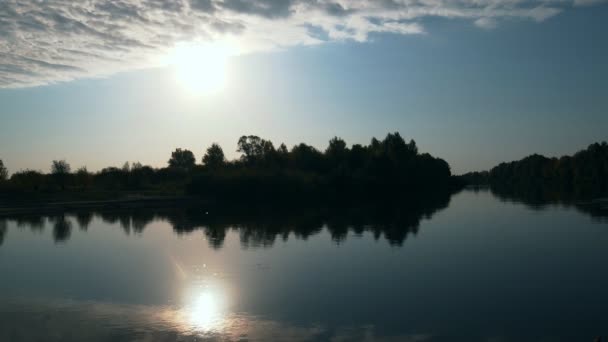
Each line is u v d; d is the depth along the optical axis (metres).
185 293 23.88
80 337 17.48
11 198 96.31
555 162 190.88
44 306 21.69
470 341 16.89
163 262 32.53
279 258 33.34
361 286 25.00
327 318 19.48
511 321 19.00
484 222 55.81
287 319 19.39
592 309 20.50
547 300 22.03
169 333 17.81
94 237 46.56
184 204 97.25
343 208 81.62
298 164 131.12
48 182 122.81
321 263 31.33
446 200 104.56
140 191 127.31
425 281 26.00
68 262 33.16
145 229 52.88
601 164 147.00
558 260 31.62
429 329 18.12
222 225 55.56
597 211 66.88
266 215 68.88
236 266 30.67
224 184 106.75
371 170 125.94
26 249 39.47
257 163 136.12
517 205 82.81
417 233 46.12
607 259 31.73
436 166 156.88
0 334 17.91
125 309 21.09
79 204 88.75
